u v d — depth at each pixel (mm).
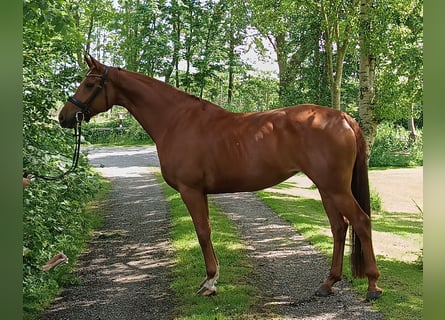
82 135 5246
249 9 13602
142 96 3895
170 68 18688
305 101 14492
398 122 22172
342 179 3506
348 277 4262
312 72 14492
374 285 3680
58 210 4445
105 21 22375
